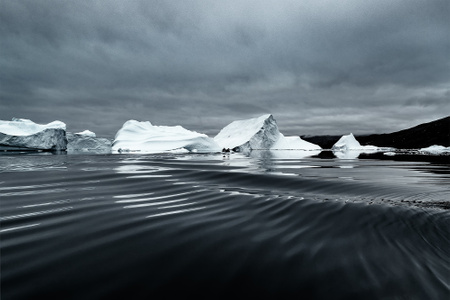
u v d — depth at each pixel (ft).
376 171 39.55
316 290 6.76
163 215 13.09
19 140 146.51
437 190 21.40
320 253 8.94
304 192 19.93
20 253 8.35
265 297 6.41
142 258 8.22
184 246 9.26
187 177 26.48
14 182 22.72
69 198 16.49
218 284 6.90
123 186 21.04
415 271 7.86
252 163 51.47
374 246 9.62
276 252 8.95
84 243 9.31
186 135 193.77
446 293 6.81
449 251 9.32
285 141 242.99
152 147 171.83
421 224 12.05
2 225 11.12
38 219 12.00
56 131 155.33
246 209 14.53
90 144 195.52
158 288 6.60
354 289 6.84
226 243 9.62
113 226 11.23
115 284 6.70
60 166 38.24
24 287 6.41
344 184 24.21
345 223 12.19
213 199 16.89
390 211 14.12
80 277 6.97
